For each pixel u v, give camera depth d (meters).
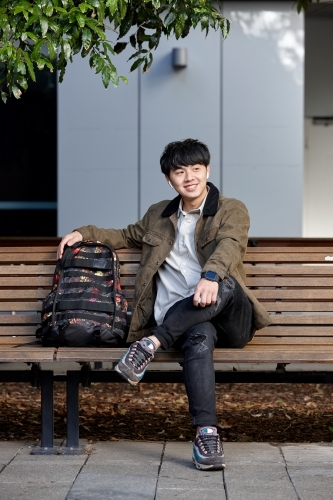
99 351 4.09
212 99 8.93
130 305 4.76
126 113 8.95
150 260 4.46
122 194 8.98
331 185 10.98
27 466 3.98
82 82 8.96
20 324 4.80
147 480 3.75
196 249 4.41
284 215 8.96
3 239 5.85
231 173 8.96
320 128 10.98
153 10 4.54
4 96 3.90
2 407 6.10
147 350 3.96
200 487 3.63
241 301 4.16
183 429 5.32
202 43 8.91
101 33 3.58
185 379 3.98
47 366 7.43
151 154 8.96
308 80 10.90
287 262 4.84
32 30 3.60
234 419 5.66
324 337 4.74
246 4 8.90
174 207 4.55
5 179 9.65
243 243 4.34
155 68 8.92
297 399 6.44
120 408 6.04
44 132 9.59
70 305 4.26
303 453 4.24
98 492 3.56
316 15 10.54
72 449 4.26
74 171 8.99
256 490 3.58
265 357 4.09
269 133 8.93
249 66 8.92
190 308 4.02
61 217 8.99
